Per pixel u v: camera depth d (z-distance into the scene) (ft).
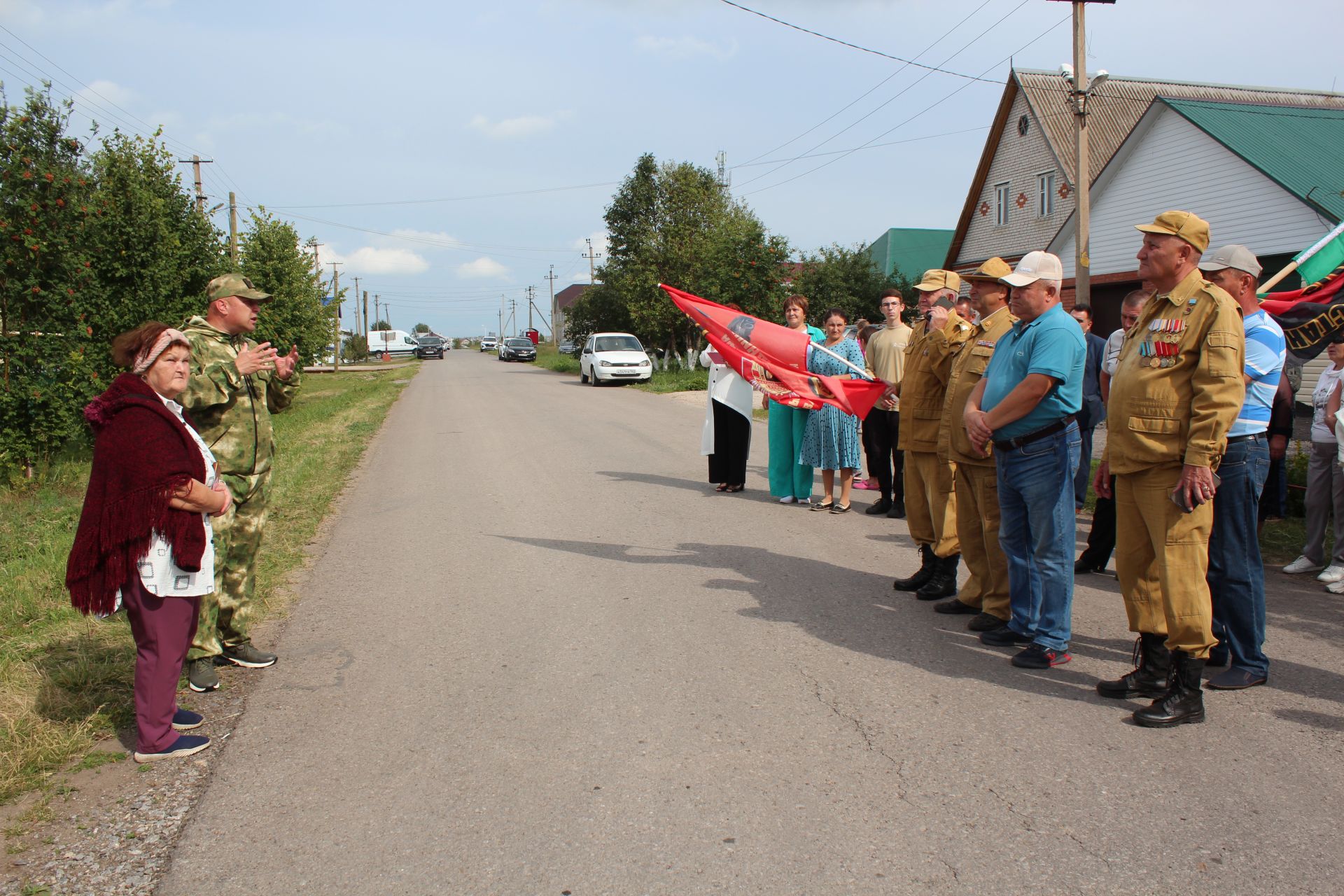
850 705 13.23
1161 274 12.45
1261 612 13.51
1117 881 8.91
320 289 87.71
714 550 22.41
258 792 11.07
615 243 124.77
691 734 12.38
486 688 14.08
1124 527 13.16
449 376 121.19
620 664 14.97
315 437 48.34
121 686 14.19
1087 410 22.82
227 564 14.71
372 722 12.96
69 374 34.68
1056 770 11.18
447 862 9.52
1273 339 13.60
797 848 9.60
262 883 9.21
